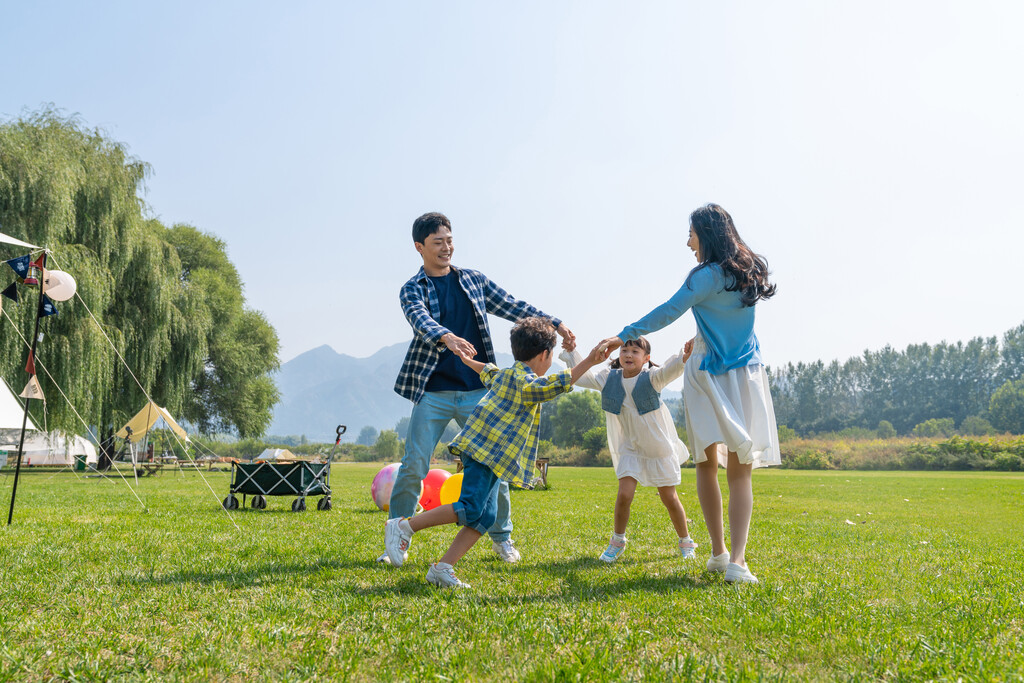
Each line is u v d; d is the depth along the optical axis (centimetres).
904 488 1745
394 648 234
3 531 578
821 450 4719
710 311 378
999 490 1653
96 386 1872
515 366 374
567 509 927
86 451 2692
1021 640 255
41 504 925
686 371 383
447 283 480
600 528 670
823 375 9462
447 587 340
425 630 257
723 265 369
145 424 2072
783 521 785
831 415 9281
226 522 704
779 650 236
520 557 460
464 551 354
